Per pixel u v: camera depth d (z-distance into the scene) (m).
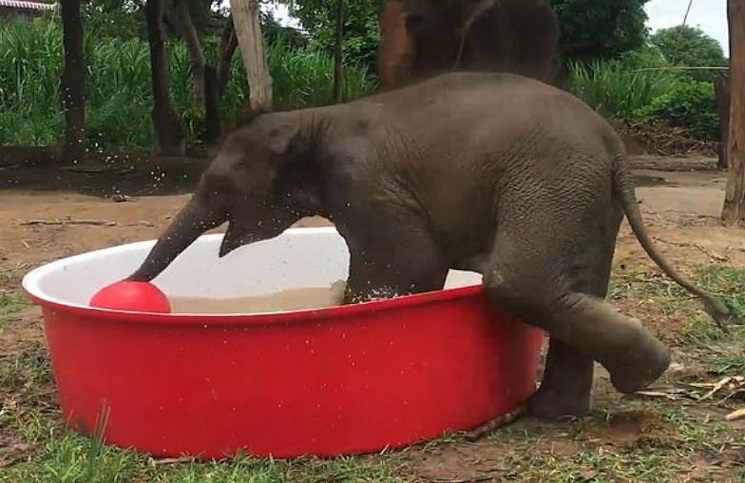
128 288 3.29
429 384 3.22
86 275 3.90
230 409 3.02
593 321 3.15
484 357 3.38
